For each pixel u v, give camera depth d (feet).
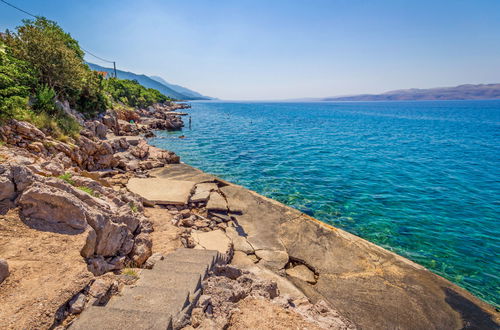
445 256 36.04
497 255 36.35
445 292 24.73
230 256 28.07
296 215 38.60
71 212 15.92
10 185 15.30
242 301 17.08
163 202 37.27
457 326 21.26
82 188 24.93
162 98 414.82
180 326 11.66
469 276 32.09
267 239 32.55
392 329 20.79
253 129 179.11
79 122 68.85
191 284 15.49
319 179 69.21
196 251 22.16
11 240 13.71
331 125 217.77
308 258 29.37
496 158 96.99
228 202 41.86
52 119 49.98
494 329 21.09
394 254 30.66
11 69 49.85
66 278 12.67
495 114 380.99
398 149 113.39
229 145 115.85
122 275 16.15
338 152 105.19
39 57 66.44
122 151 67.92
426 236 41.09
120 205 27.02
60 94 75.25
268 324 14.60
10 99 41.32
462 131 180.04
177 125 172.76
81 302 12.13
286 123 230.89
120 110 148.77
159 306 12.81
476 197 57.98
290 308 18.33
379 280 26.21
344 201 54.39
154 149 74.74
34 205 15.37
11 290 11.28
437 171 78.89
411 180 69.72
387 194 58.95
